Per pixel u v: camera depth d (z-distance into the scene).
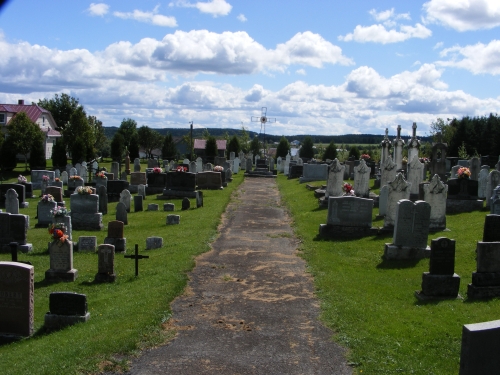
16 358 10.10
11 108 79.19
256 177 51.16
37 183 42.94
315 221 24.00
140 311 12.09
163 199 34.78
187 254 17.98
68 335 11.02
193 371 9.16
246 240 20.77
